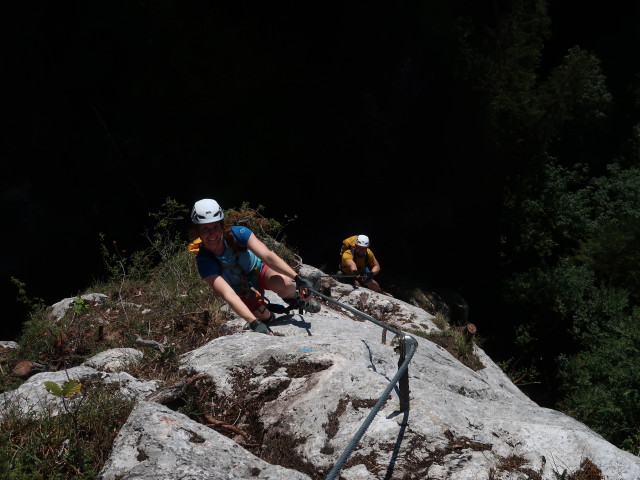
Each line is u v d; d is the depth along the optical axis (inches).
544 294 772.0
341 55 759.1
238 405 138.6
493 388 176.2
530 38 869.8
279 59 723.4
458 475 111.8
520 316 810.2
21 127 687.7
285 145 740.0
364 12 752.3
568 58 886.4
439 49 770.8
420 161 823.1
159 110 701.3
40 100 689.0
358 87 767.7
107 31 674.2
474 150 818.8
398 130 796.6
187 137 711.1
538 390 760.3
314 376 137.9
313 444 121.6
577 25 1149.7
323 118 766.5
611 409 491.2
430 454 116.9
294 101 750.5
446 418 125.0
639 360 547.8
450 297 658.8
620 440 487.2
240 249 173.3
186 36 676.1
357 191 802.2
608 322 689.0
